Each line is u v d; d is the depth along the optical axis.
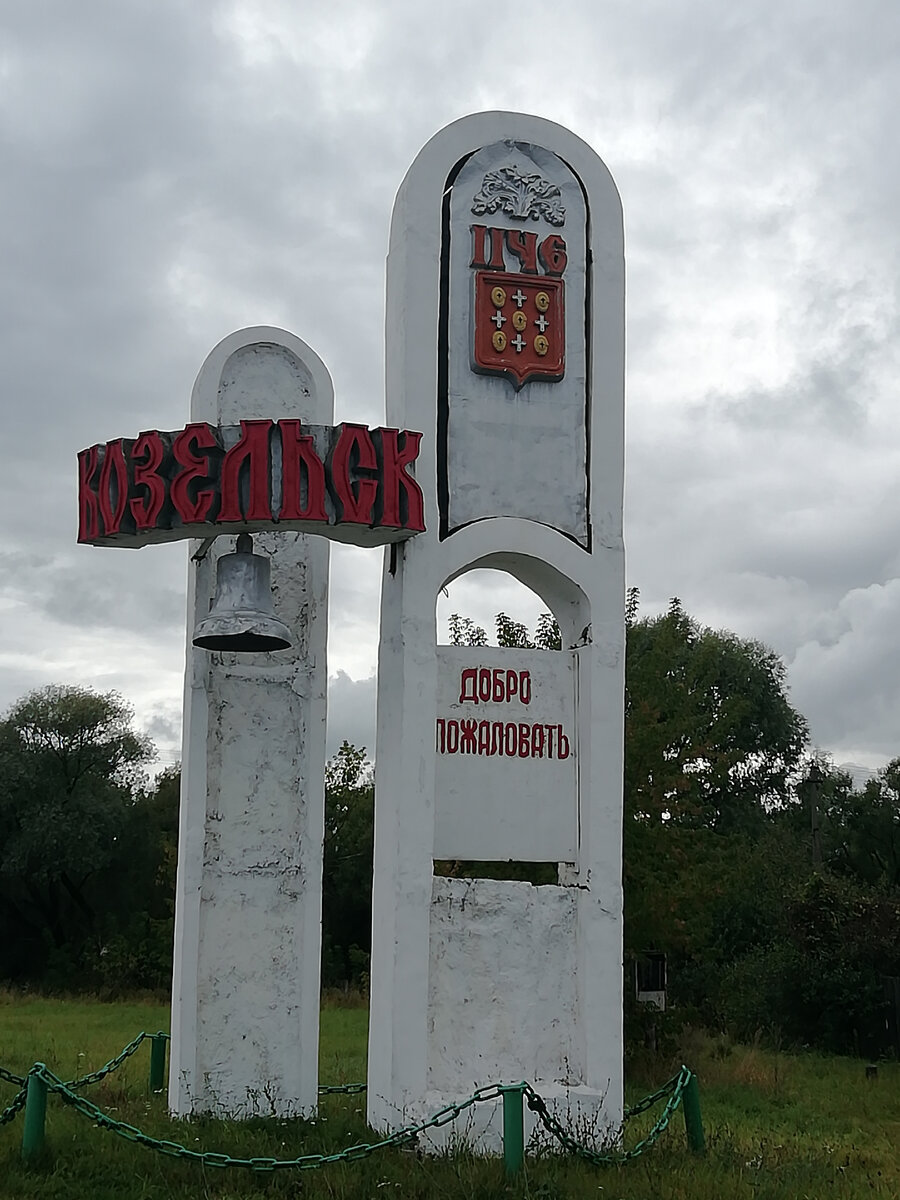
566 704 14.60
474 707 14.34
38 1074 12.77
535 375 14.70
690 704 26.42
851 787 55.69
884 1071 28.88
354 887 48.06
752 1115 21.42
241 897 16.05
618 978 14.19
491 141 14.95
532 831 14.30
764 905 39.22
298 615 16.64
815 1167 14.06
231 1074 15.70
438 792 14.12
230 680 16.38
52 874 54.34
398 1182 12.04
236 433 13.06
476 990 13.92
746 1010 34.50
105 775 57.66
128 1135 12.11
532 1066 13.93
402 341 14.50
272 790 16.33
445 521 14.28
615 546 14.74
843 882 37.44
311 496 12.94
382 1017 13.77
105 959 50.38
